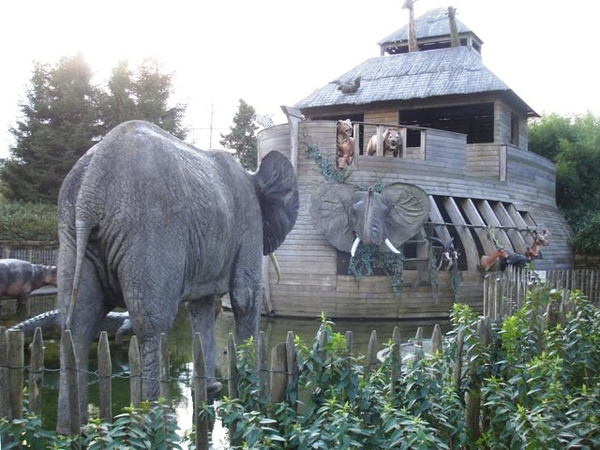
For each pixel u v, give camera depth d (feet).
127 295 16.49
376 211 54.95
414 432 13.80
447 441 16.06
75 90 127.44
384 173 60.23
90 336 16.93
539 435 14.03
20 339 13.79
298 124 59.41
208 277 19.57
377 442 14.16
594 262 87.35
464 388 17.08
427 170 63.05
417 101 80.33
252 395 14.80
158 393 16.72
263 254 24.17
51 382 27.45
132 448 12.68
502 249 60.59
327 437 13.52
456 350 17.25
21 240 85.35
